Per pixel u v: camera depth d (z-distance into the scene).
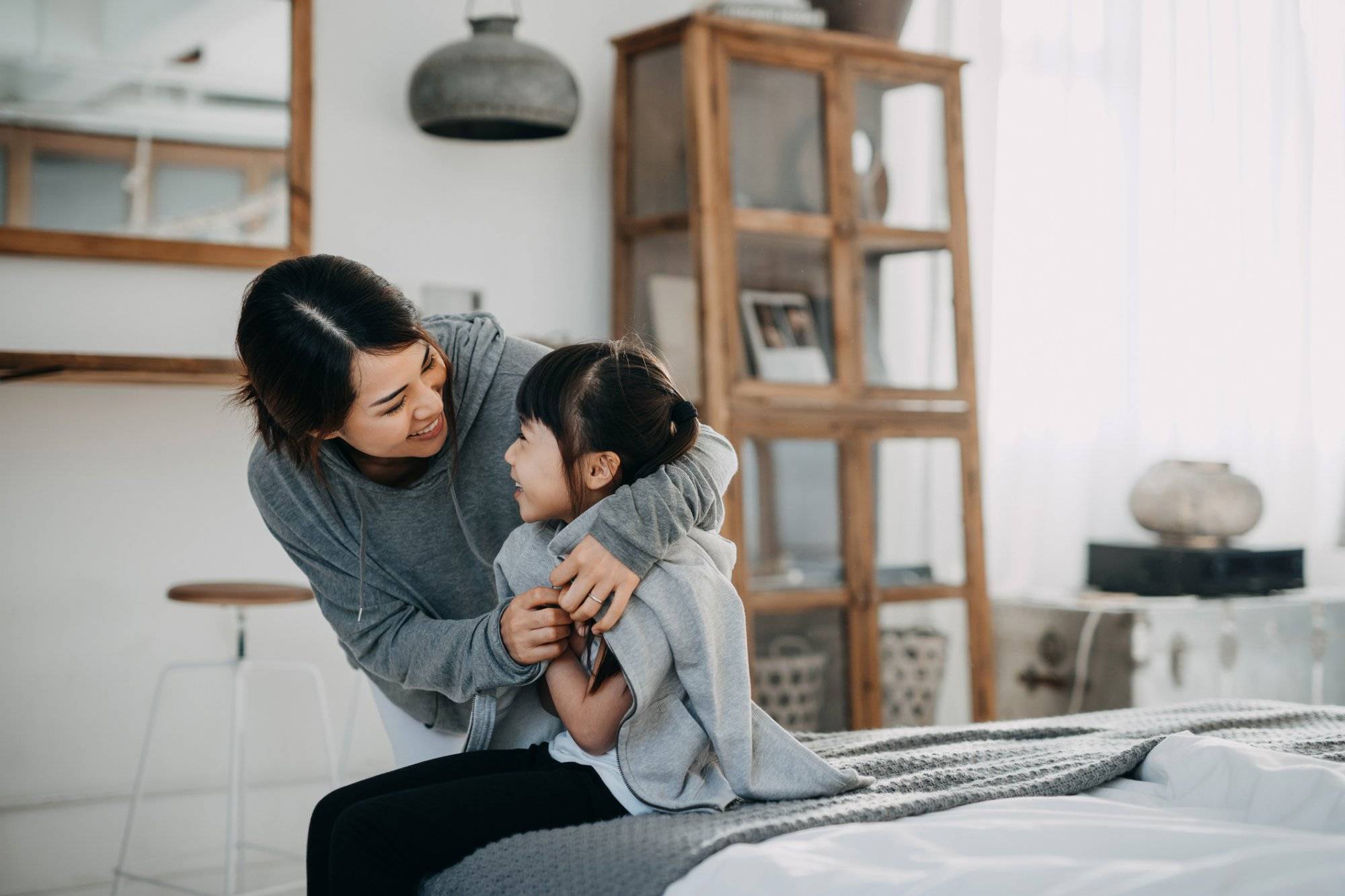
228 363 2.46
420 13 3.10
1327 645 3.33
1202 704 1.85
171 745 2.78
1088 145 3.61
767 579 2.94
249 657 2.87
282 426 1.40
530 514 1.40
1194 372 3.58
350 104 3.02
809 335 3.03
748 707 1.30
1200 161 3.58
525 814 1.26
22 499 2.64
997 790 1.27
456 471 1.57
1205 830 1.07
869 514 3.09
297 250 2.87
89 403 2.70
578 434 1.35
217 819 2.83
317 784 2.95
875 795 1.28
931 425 3.19
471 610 1.69
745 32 2.97
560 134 2.96
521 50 2.85
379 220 3.05
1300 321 3.57
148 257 2.72
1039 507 3.60
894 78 3.19
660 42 3.04
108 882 2.70
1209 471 3.27
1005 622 3.40
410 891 1.24
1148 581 3.29
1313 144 3.57
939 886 0.96
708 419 2.88
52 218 2.64
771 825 1.14
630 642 1.25
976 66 3.60
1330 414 3.60
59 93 2.65
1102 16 3.61
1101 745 1.52
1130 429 3.59
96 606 2.71
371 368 1.35
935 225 3.24
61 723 2.67
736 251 2.94
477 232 3.17
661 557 1.29
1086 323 3.61
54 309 2.67
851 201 3.10
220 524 2.84
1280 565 3.29
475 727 1.43
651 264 3.09
